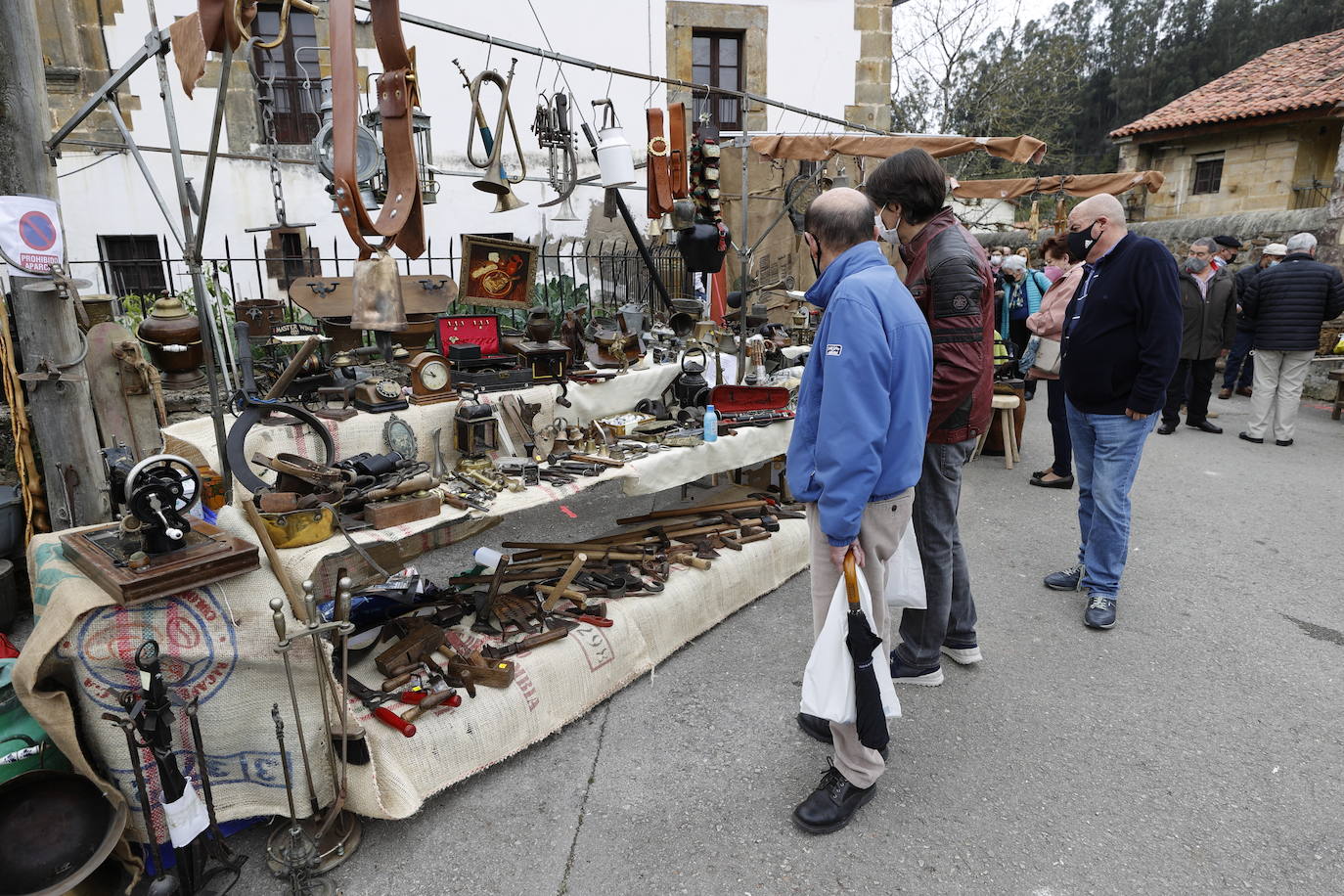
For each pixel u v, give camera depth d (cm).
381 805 224
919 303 267
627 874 222
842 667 216
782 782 260
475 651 287
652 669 327
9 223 291
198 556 200
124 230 788
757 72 944
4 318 330
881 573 225
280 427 287
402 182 203
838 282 224
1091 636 359
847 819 238
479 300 394
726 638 359
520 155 372
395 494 262
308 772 210
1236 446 698
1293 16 3278
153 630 198
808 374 226
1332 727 289
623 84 898
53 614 192
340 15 180
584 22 868
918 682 313
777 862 226
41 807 194
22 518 372
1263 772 264
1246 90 1606
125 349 364
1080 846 231
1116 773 264
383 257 203
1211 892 214
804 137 627
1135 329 334
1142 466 637
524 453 346
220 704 209
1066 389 368
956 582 319
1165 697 309
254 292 830
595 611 316
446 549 449
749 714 298
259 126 815
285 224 481
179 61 213
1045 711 299
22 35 299
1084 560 400
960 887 216
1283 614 379
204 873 210
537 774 264
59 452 339
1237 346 888
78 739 205
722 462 388
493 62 841
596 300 882
